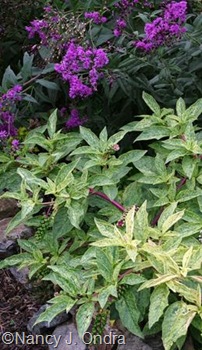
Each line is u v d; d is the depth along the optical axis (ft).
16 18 9.00
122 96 7.61
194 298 4.88
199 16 7.47
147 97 6.43
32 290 6.57
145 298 5.28
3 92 7.61
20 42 9.25
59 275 5.18
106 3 7.65
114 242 5.06
